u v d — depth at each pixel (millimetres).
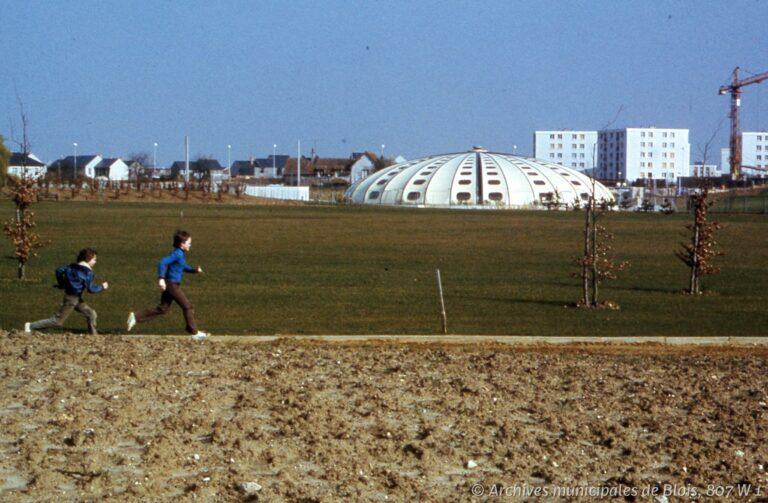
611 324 25672
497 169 151875
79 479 11305
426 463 12297
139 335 21922
